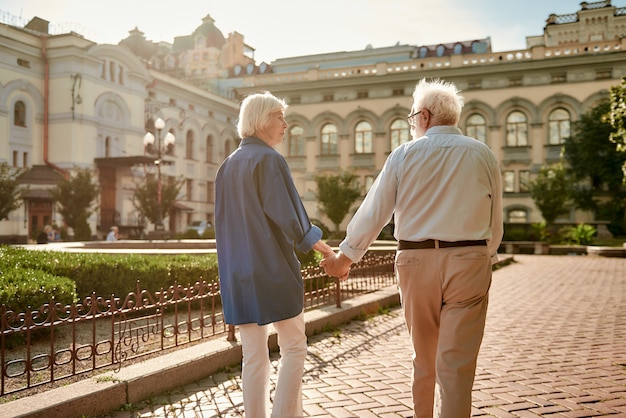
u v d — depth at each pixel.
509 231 23.80
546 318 6.65
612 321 6.42
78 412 2.96
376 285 8.62
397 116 32.94
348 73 34.38
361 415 3.14
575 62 29.69
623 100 14.77
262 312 2.29
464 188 2.16
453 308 2.14
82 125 27.77
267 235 2.36
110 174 30.23
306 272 6.05
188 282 6.80
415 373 2.36
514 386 3.72
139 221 30.16
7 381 3.62
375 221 2.32
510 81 31.17
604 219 30.02
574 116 30.17
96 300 3.65
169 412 3.17
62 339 5.05
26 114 27.08
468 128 31.98
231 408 3.24
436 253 2.14
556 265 15.34
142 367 3.58
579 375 4.01
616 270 13.56
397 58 46.53
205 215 38.31
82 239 23.88
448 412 2.04
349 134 33.94
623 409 3.23
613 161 29.28
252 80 35.94
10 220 25.84
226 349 4.15
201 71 66.38
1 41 25.42
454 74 31.86
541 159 30.64
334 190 28.69
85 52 27.95
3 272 5.36
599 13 47.28
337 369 4.18
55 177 27.17
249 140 2.53
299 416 2.39
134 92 31.59
